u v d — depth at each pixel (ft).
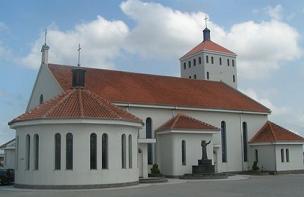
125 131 122.01
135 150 126.52
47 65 157.07
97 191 102.73
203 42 245.45
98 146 115.24
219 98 184.85
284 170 178.40
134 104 153.48
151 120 158.92
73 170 112.47
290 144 181.16
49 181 112.68
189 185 115.14
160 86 175.32
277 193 88.79
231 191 94.89
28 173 116.57
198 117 170.71
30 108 164.25
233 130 179.93
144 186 115.85
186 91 179.63
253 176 159.74
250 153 184.24
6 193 99.96
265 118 191.01
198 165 151.12
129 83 167.12
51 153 113.60
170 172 153.17
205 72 232.32
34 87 162.91
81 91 128.98
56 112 116.37
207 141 160.66
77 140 113.70
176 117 161.27
